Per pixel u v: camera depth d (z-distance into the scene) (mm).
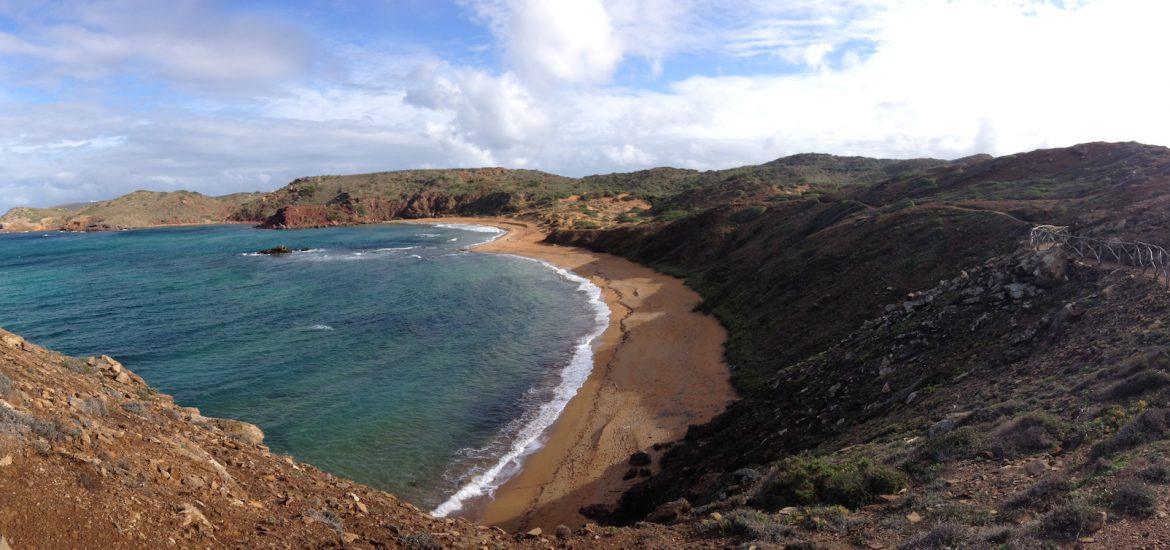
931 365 16844
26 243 134875
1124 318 13781
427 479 19141
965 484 9031
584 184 193875
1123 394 10156
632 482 18062
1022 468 8961
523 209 156000
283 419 23859
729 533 9445
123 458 7051
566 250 85688
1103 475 7703
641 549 9531
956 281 22656
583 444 21188
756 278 41812
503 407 25172
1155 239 19359
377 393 26875
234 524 7027
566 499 17438
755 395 21828
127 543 5574
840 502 9836
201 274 68875
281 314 44312
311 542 7348
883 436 13102
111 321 42312
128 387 11484
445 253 87562
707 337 33781
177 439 8992
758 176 152500
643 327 37594
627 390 26234
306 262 79750
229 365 31141
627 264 69250
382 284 58562
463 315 43281
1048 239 24188
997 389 13133
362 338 36781
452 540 9242
